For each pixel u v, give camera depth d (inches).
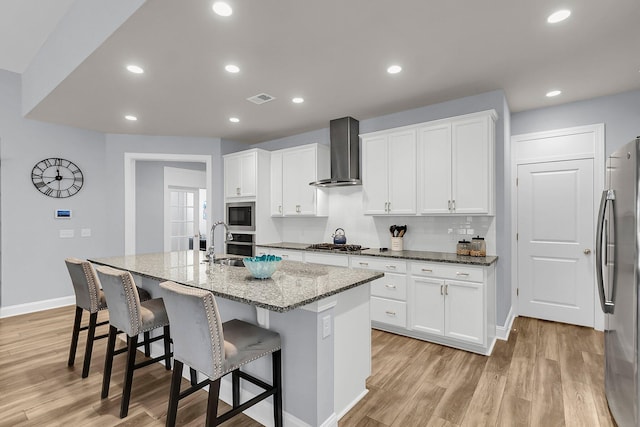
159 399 83.7
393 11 76.0
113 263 104.1
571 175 138.6
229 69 104.7
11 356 108.7
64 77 110.2
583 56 98.4
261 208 183.5
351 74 109.6
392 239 146.3
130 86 117.3
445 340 118.1
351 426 72.9
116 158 183.2
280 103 136.8
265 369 75.1
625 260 65.4
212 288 68.4
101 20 88.0
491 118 116.9
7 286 150.9
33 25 117.0
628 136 127.0
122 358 107.4
